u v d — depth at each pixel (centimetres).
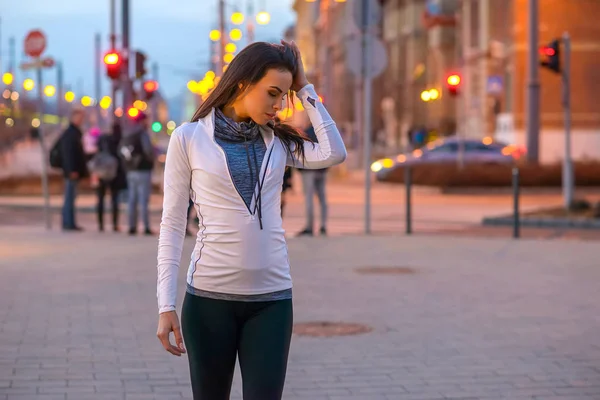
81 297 1095
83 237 1775
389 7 8669
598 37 4784
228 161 446
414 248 1589
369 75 1880
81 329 920
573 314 1002
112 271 1302
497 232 2058
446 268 1341
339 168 4725
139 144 1827
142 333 903
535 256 1480
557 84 4812
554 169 3416
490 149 4128
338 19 8675
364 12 1881
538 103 3419
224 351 449
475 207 2770
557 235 1981
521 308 1037
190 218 1983
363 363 794
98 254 1493
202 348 448
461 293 1130
